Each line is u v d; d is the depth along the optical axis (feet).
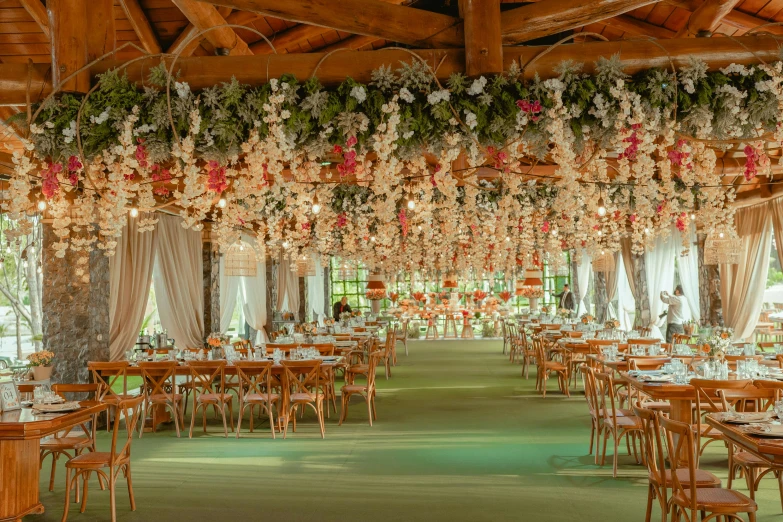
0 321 50.39
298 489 16.20
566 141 15.64
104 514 14.65
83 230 24.35
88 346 24.40
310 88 15.11
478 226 37.76
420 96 15.38
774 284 65.82
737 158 27.35
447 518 13.88
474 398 30.19
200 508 14.85
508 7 21.24
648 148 15.64
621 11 15.15
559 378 31.89
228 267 33.09
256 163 16.35
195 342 37.58
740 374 17.83
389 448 20.54
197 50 22.75
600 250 37.86
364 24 15.33
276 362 24.14
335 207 34.42
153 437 22.95
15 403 14.94
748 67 15.28
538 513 14.10
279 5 14.93
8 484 13.17
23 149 16.19
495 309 67.00
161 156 15.99
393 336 45.14
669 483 11.98
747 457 13.65
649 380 17.43
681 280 44.52
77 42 15.98
